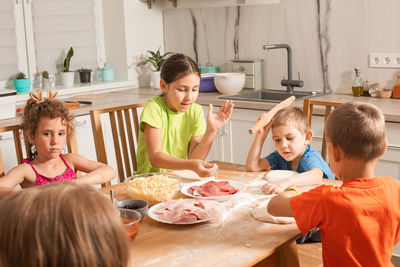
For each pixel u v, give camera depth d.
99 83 3.96
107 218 0.49
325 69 3.40
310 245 1.76
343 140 1.23
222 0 3.75
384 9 3.07
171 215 1.36
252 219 1.37
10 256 0.45
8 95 2.86
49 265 0.46
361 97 3.12
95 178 1.80
